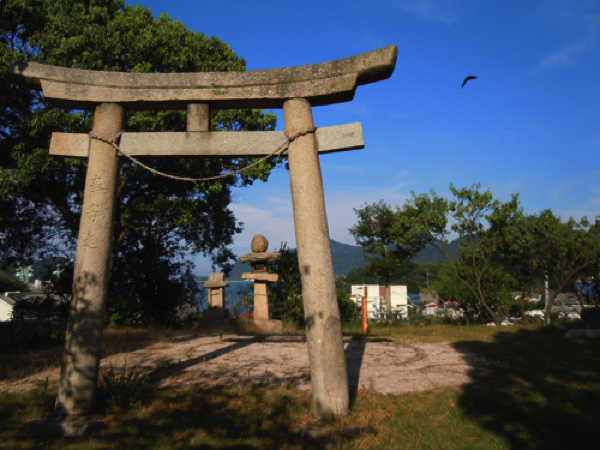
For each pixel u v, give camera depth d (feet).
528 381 19.65
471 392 18.12
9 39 43.88
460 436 14.12
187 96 17.44
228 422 15.55
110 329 44.47
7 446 13.82
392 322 58.29
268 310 45.34
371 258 75.20
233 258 64.75
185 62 46.65
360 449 13.41
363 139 16.53
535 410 16.02
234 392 18.62
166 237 58.29
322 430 14.47
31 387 19.67
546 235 55.52
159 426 15.24
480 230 62.03
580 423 14.73
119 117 17.88
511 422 15.07
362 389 18.92
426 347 28.50
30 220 53.67
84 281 16.52
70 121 39.70
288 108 17.15
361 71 16.44
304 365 23.47
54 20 42.73
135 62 45.62
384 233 74.59
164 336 33.09
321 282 16.07
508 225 59.88
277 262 54.75
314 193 16.57
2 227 49.44
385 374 21.58
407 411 16.28
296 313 51.88
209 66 49.29
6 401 17.47
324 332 15.84
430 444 13.61
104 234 17.04
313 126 17.01
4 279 115.85
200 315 60.18
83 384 16.03
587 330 30.96
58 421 15.25
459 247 67.46
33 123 39.45
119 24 44.83
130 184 52.13
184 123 48.70
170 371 22.17
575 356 24.50
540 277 68.44
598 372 20.84
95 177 17.26
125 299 50.29
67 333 16.37
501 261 64.23
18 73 17.39
